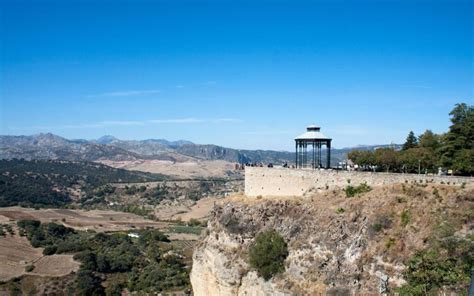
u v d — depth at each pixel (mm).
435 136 70625
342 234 51031
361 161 67875
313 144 69438
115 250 172250
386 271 45344
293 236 55844
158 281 141250
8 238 178875
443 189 48938
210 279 63531
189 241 194500
